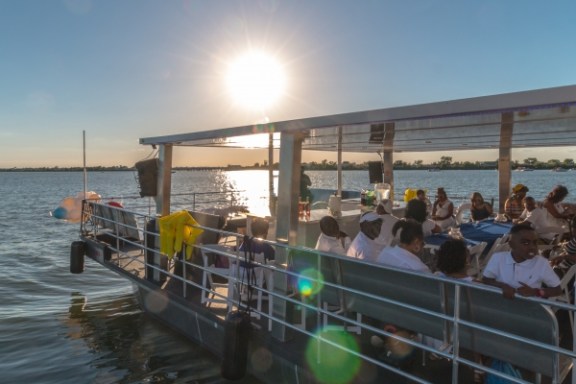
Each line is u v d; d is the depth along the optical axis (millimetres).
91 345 6957
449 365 4137
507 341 3082
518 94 3070
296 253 4570
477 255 5531
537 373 3096
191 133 6684
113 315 8406
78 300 10039
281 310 4797
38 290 11211
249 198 14234
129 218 8359
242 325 4816
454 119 3969
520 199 8312
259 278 5391
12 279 12484
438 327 3463
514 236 3510
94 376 5883
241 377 4848
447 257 3770
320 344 4410
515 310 2988
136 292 8797
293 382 4480
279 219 5016
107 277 12641
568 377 3648
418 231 4039
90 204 9844
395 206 9586
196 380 5344
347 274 4078
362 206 8633
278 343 4738
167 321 6770
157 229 7004
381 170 11438
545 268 3445
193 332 6078
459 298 3275
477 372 3758
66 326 8016
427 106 3623
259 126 5191
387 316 3826
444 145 8500
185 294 6309
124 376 5758
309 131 4961
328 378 4191
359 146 8492
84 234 9828
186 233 6082
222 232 5262
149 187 8133
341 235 6254
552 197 6934
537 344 2660
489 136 6375
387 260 4031
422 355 4215
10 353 6809
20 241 20703
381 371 4086
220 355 5562
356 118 4172
